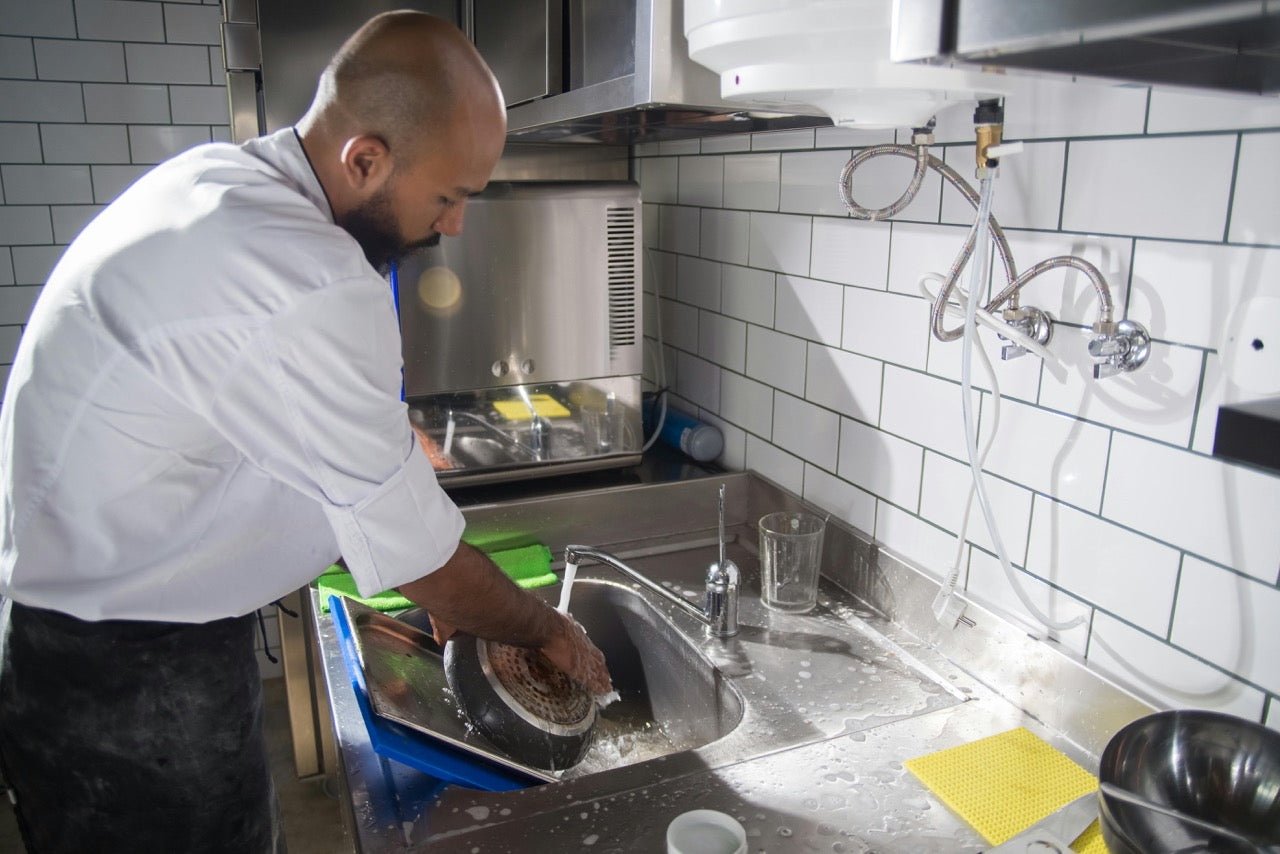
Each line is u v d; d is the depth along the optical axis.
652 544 1.67
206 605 1.03
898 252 1.29
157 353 0.87
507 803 0.96
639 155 2.04
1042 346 1.05
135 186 0.97
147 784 1.07
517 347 1.65
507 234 1.60
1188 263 0.90
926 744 1.06
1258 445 0.81
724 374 1.80
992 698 1.16
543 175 2.01
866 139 1.32
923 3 0.56
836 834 0.91
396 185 0.94
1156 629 0.98
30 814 1.09
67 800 1.07
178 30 2.42
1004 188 1.11
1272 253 0.82
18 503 0.96
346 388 0.88
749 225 1.65
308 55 1.78
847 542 1.45
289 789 2.24
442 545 0.99
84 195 2.45
